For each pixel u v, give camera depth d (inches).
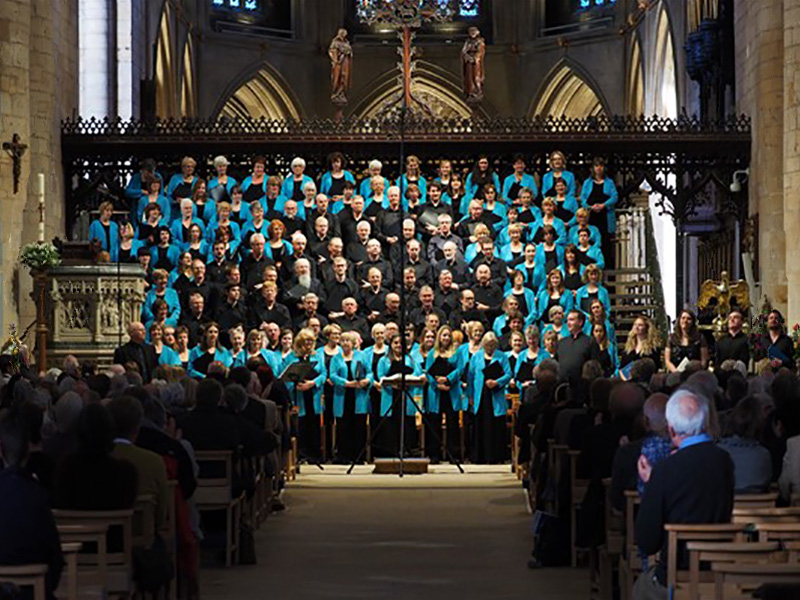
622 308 1127.0
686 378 558.6
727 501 347.6
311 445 964.6
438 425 968.3
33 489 329.7
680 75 1640.0
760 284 1116.5
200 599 502.0
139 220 1100.5
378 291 1032.8
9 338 936.3
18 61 1027.9
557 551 566.9
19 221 1035.3
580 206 1112.8
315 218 1077.1
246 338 986.7
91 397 513.7
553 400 640.4
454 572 556.7
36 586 311.6
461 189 1114.1
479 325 969.5
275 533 655.1
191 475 481.1
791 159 1058.1
